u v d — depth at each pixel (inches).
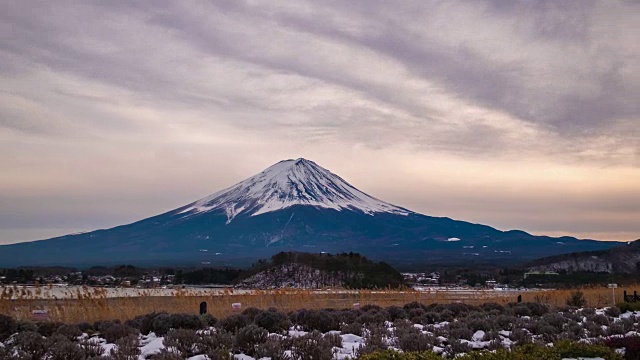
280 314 813.9
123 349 576.1
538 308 1194.0
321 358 557.3
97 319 973.8
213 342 603.2
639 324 975.6
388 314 1027.9
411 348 647.1
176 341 606.9
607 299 1731.1
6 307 1003.3
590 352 535.5
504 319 926.4
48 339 594.2
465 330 787.4
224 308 1192.8
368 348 605.9
